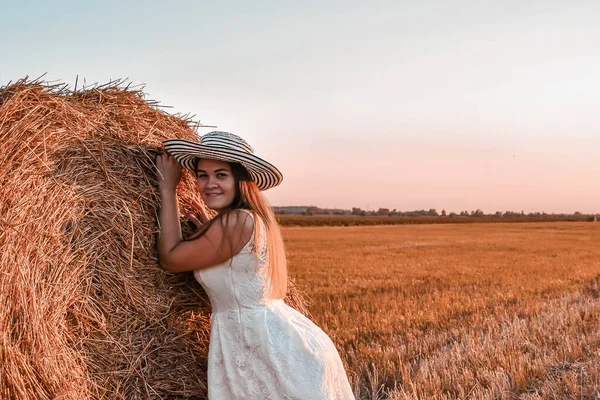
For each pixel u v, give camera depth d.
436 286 11.23
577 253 21.72
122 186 3.21
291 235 39.62
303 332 3.01
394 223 83.12
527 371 4.92
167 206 3.31
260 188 3.38
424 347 5.80
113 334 3.17
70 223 3.00
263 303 3.06
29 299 2.75
